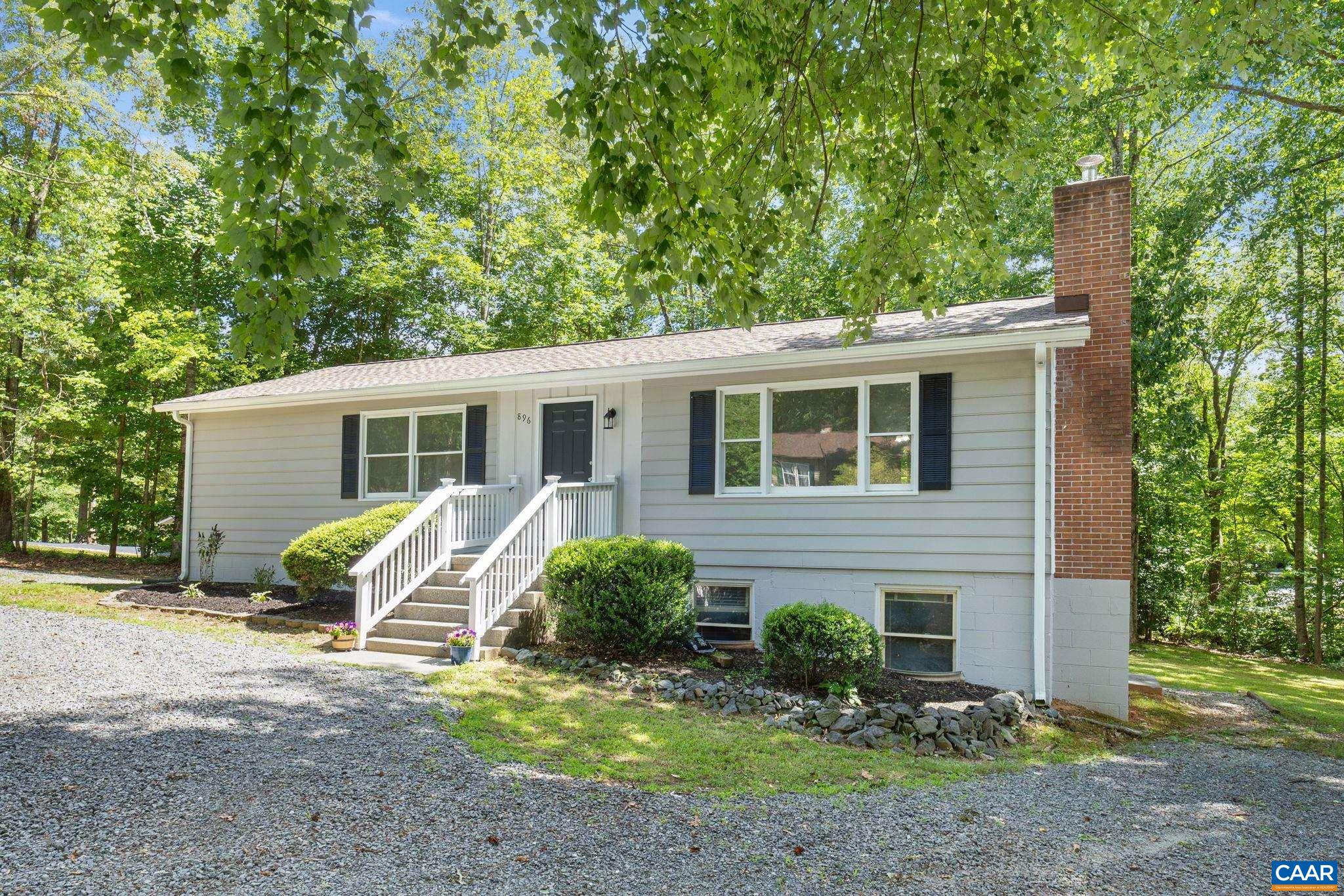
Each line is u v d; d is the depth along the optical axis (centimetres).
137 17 354
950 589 966
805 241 604
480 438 1298
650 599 905
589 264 2756
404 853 420
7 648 831
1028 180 1791
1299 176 1733
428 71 382
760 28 483
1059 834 525
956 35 599
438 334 2644
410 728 643
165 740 566
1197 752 806
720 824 502
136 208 1955
